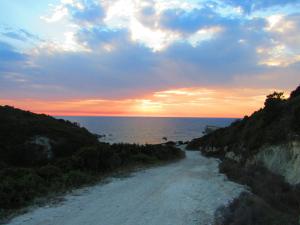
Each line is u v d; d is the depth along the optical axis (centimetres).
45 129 3709
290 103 3178
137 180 2128
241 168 2853
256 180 2064
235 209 1162
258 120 3938
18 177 1666
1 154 3016
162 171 2850
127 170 2648
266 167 2677
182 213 1226
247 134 4172
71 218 1134
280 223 1040
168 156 4750
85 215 1177
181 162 4506
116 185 1886
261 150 3036
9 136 3344
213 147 6969
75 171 1980
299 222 1066
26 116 4262
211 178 2364
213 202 1417
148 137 16888
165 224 1083
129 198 1502
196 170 3112
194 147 9525
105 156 2489
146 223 1091
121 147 3950
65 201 1409
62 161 2217
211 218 1159
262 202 1233
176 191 1677
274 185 1888
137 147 4247
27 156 3103
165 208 1302
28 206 1302
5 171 1700
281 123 2950
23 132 3494
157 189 1762
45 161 3095
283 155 2472
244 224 1005
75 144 3625
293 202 1584
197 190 1711
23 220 1102
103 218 1142
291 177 2097
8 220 1101
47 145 3372
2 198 1262
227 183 2061
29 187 1478
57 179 1767
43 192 1525
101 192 1644
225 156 5191
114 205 1348
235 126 6400
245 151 3641
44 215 1169
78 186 1778
